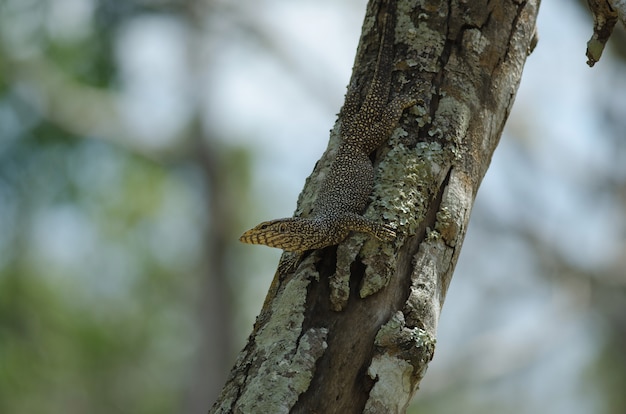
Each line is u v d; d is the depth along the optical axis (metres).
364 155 5.91
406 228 5.40
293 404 4.93
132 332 25.89
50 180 20.86
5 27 19.67
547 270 18.66
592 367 24.48
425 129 5.80
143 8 20.75
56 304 24.14
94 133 20.97
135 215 23.52
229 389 5.08
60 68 20.42
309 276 5.32
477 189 5.84
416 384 5.17
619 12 5.79
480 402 27.19
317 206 5.82
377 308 5.19
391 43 6.14
